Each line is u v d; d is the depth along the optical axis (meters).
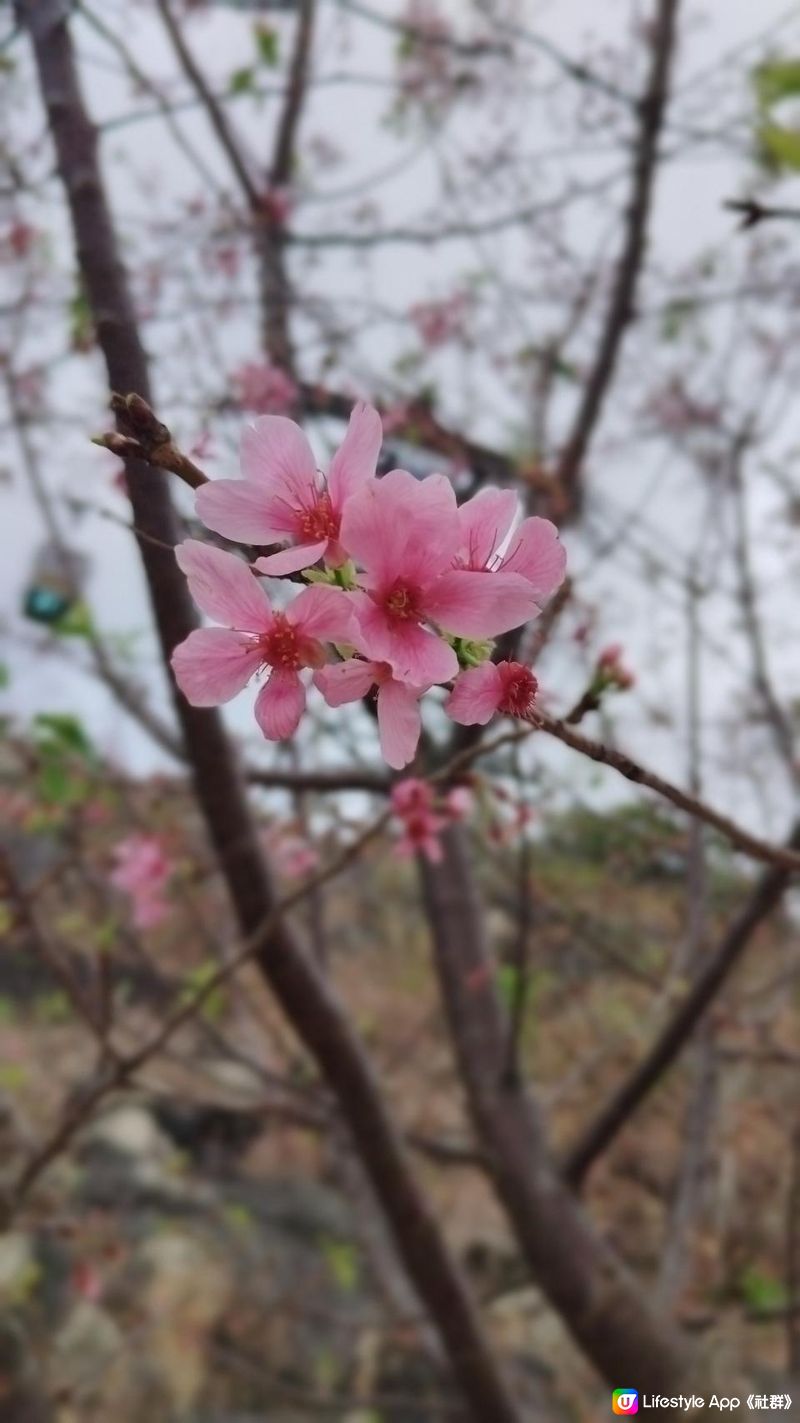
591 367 3.66
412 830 2.05
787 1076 5.05
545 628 1.19
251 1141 6.69
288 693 0.91
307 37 3.44
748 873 4.55
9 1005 6.68
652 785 1.03
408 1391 5.37
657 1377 2.75
